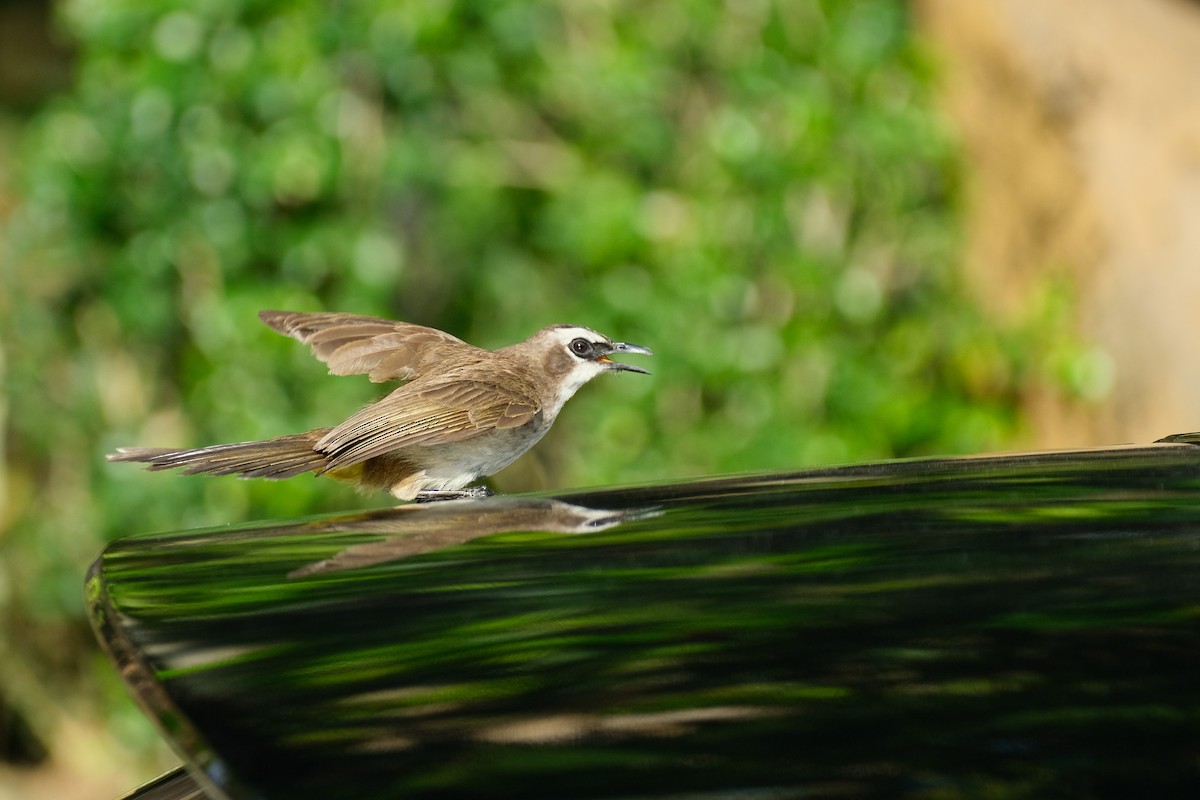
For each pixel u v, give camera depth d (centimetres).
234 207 1319
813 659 254
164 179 1317
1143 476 414
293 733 226
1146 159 1377
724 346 1407
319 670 254
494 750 218
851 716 227
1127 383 1349
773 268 1426
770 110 1427
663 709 233
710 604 291
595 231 1413
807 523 363
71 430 1411
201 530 390
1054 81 1435
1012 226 1471
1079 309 1398
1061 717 224
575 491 448
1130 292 1347
